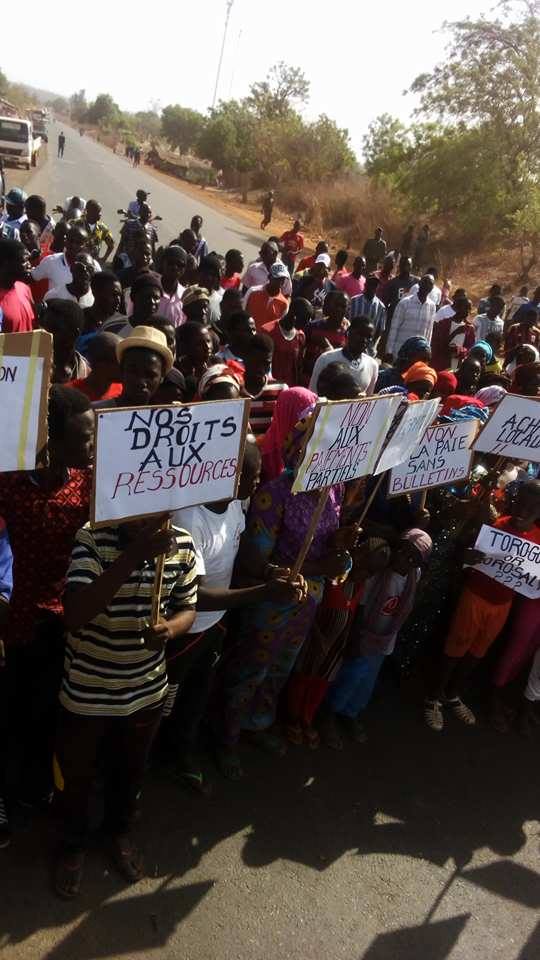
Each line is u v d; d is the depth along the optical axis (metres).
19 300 5.09
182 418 2.37
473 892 3.35
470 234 28.27
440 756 4.17
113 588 2.44
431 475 3.83
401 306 9.48
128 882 3.02
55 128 98.06
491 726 4.52
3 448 2.23
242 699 3.56
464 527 4.36
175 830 3.31
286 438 3.93
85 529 2.56
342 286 11.09
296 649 3.57
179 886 3.05
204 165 62.62
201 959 2.79
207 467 2.53
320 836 3.45
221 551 3.19
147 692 2.77
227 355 5.23
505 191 27.20
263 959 2.84
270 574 3.32
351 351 5.73
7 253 4.85
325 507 3.44
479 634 4.18
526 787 4.09
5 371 2.13
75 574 2.51
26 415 2.21
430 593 4.42
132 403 3.02
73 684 2.68
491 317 10.26
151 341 2.96
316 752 3.97
